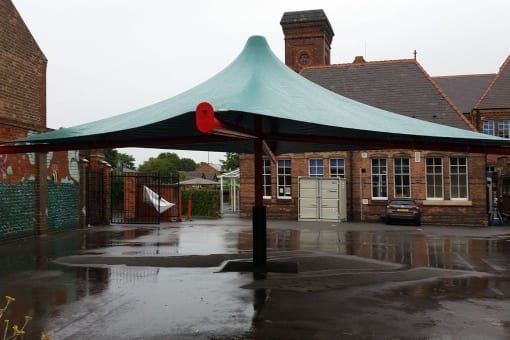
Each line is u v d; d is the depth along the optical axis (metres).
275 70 10.82
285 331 6.00
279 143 13.66
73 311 6.91
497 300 7.63
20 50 16.55
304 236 18.17
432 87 28.64
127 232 18.89
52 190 17.81
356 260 11.77
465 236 18.66
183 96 10.15
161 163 92.62
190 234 18.31
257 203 10.57
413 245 15.41
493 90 32.91
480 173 26.31
